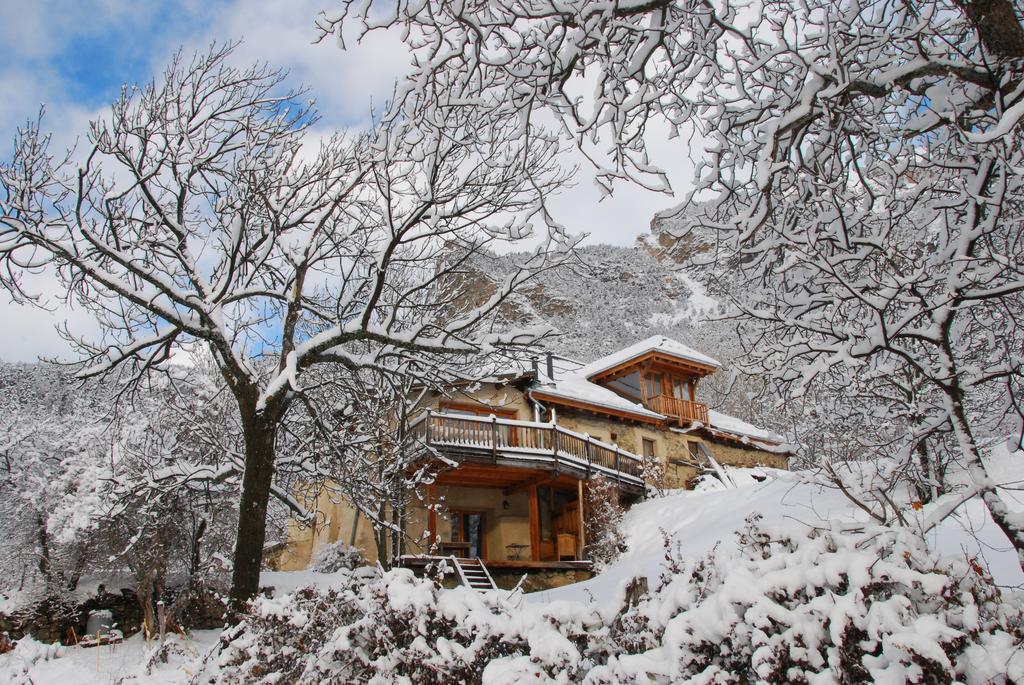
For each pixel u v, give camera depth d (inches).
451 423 809.5
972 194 215.3
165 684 390.3
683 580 191.0
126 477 569.3
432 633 210.4
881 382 317.1
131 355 482.0
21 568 596.4
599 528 858.8
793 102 214.4
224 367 482.9
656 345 1210.0
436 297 570.3
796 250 231.8
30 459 639.1
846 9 234.5
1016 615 158.1
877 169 266.4
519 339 500.4
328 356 488.7
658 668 161.9
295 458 558.6
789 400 272.4
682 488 1122.0
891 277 220.8
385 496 560.1
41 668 431.2
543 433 872.9
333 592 243.9
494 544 913.5
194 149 505.4
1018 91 185.3
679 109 242.7
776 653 147.9
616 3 191.8
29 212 444.1
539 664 181.2
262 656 237.6
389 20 208.5
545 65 214.8
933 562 163.5
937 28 231.5
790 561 168.7
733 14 229.3
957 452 395.9
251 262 534.3
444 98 227.1
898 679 139.0
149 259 515.2
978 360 279.7
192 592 567.5
